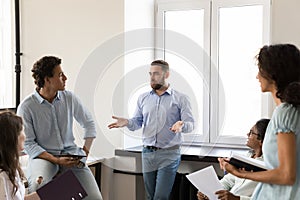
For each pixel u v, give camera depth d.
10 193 2.19
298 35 3.26
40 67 2.87
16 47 3.97
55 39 3.87
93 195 3.02
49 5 3.87
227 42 3.73
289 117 1.62
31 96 2.95
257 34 3.63
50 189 2.34
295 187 1.65
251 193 2.41
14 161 2.22
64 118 3.01
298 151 1.63
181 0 3.87
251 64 3.65
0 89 4.05
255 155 2.53
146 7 3.88
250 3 3.61
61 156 2.92
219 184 2.27
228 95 3.72
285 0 3.28
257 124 2.52
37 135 2.96
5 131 2.20
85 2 3.74
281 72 1.66
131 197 3.51
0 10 4.02
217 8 3.74
